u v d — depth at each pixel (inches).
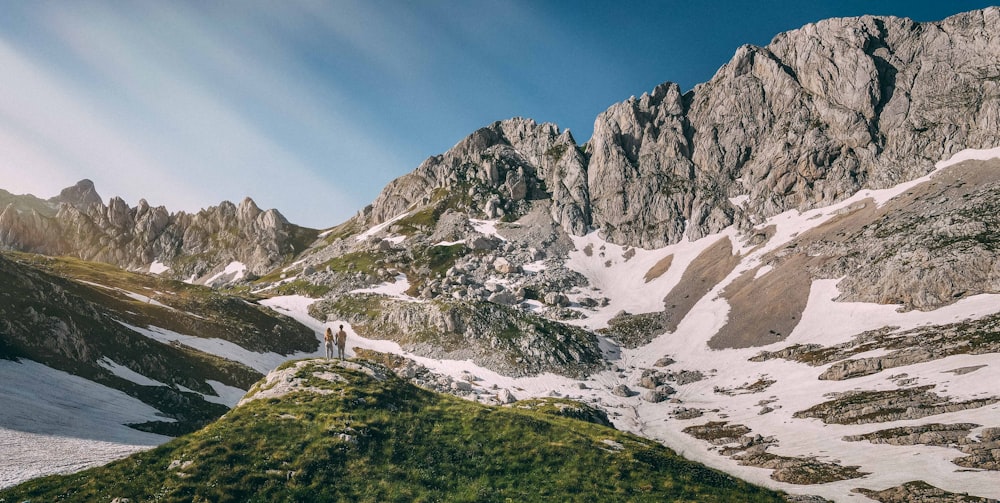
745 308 6771.7
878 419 3331.7
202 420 3139.8
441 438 1822.1
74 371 2775.6
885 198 7711.6
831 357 4904.0
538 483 1627.7
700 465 1958.7
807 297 6368.1
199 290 6786.4
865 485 2406.5
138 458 1464.1
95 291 4699.8
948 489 2183.8
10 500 1213.7
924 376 3767.2
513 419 2038.6
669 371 5935.0
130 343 3585.1
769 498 1722.4
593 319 7746.1
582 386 5605.3
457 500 1502.2
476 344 6417.3
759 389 4830.2
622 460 1809.8
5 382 2169.0
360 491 1480.1
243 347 5324.8
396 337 6894.7
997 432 2652.6
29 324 2797.7
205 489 1357.0
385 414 1889.8
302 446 1621.6
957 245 5418.3
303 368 2197.3
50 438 1727.4
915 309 5206.7
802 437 3412.9
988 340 3944.4
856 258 6476.4
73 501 1243.8
